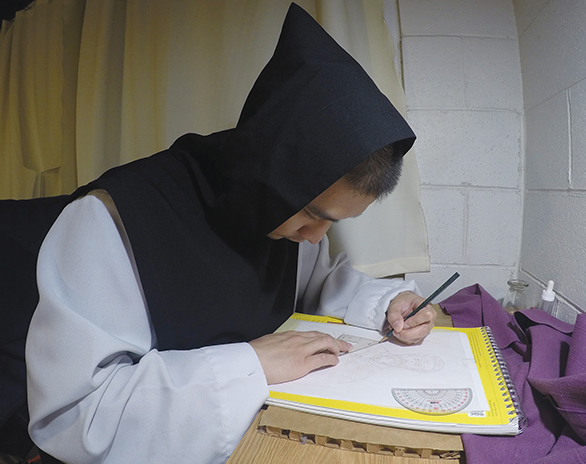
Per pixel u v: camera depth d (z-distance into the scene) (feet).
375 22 3.81
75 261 1.86
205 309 2.18
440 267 4.08
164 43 4.55
